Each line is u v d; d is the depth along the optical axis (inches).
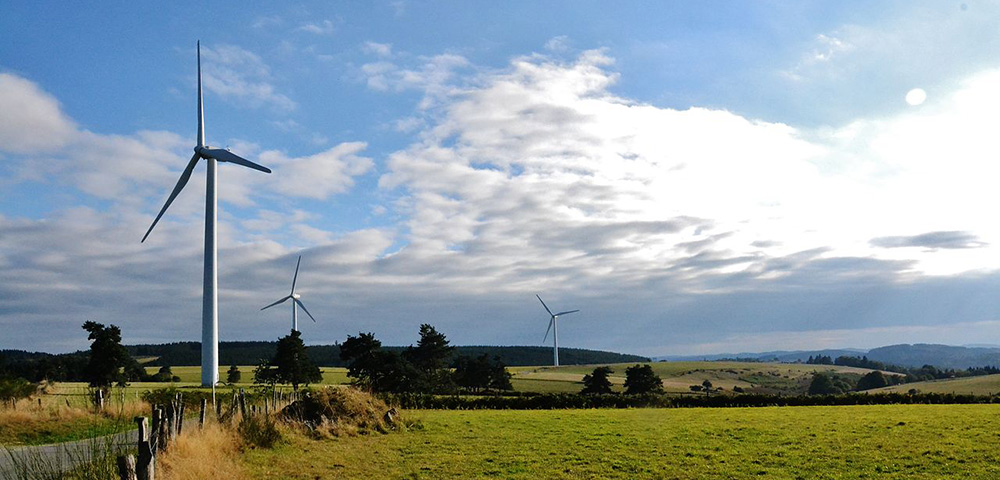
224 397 1990.7
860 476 919.0
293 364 4092.0
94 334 3189.0
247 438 1031.0
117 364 3189.0
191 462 764.6
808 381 6894.7
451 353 4854.8
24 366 3996.1
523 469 976.9
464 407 2488.9
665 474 943.0
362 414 1417.3
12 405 1412.4
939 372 7819.9
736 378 6963.6
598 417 1835.6
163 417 797.2
